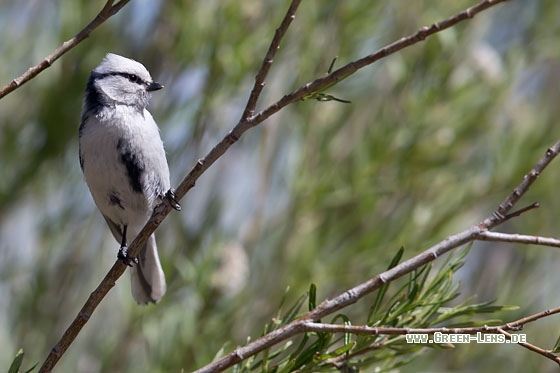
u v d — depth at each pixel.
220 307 8.45
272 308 8.62
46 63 4.88
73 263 9.42
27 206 9.75
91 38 9.66
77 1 9.50
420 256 4.72
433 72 9.35
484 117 9.39
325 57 9.20
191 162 9.29
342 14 9.24
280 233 8.99
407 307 4.93
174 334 8.23
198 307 8.44
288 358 4.96
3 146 9.62
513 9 10.30
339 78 4.76
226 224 8.98
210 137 9.36
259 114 4.93
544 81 10.70
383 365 5.40
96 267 9.46
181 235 8.84
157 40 9.65
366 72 9.38
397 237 8.81
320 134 9.20
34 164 9.57
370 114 9.38
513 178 9.23
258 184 9.10
